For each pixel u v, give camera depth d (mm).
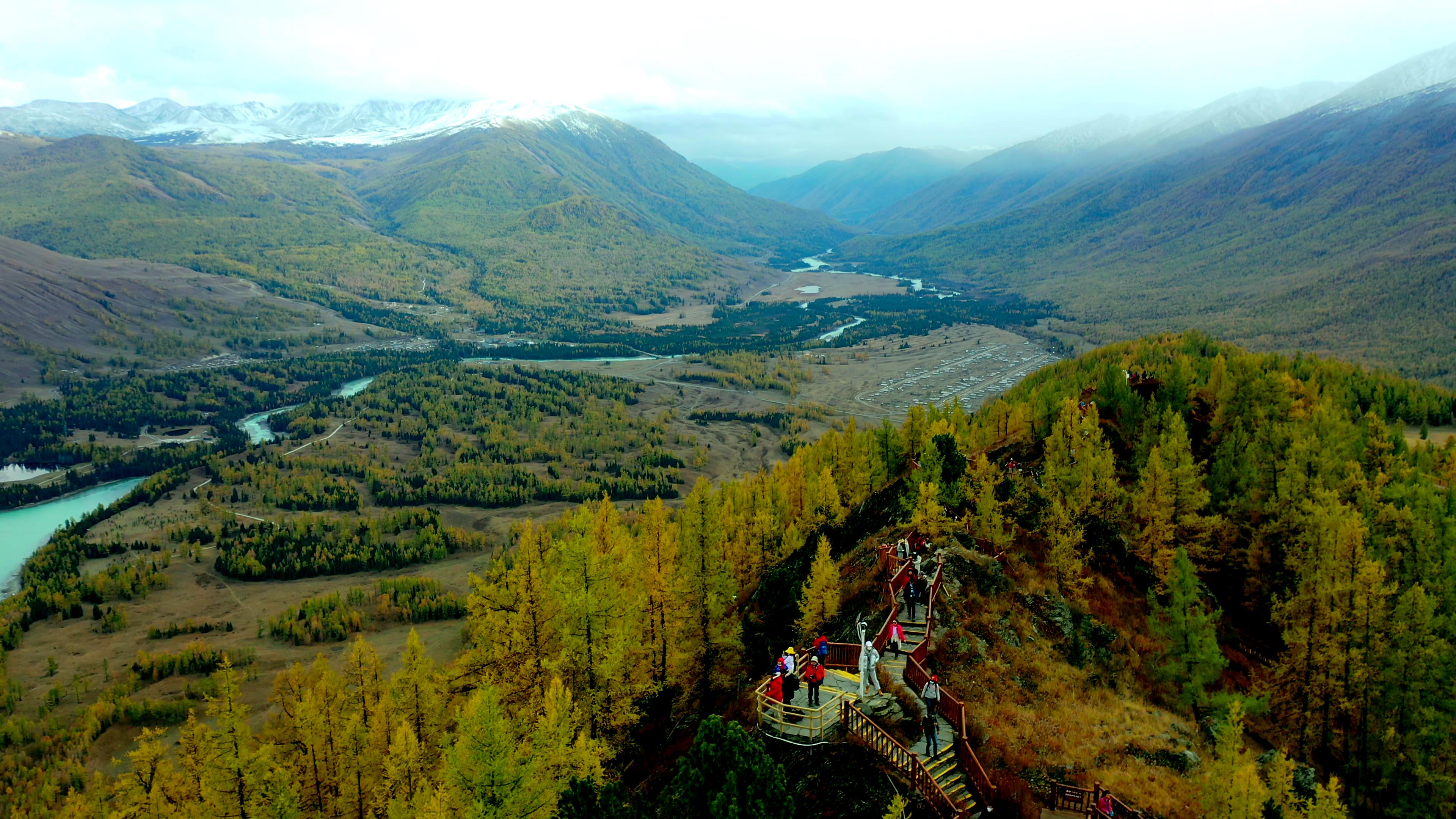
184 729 63562
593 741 51156
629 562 70875
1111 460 79250
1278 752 49062
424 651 67812
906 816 35375
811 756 39656
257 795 55750
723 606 70625
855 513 94062
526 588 61188
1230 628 72938
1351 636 58406
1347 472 83750
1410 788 55562
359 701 71000
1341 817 39375
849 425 123750
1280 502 78250
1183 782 41625
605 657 57656
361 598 191750
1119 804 37750
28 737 134125
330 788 63156
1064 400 103625
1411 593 57250
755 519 96312
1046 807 38406
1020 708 45562
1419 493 77312
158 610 193250
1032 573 63812
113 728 136500
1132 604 69250
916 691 43469
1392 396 153375
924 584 54875
